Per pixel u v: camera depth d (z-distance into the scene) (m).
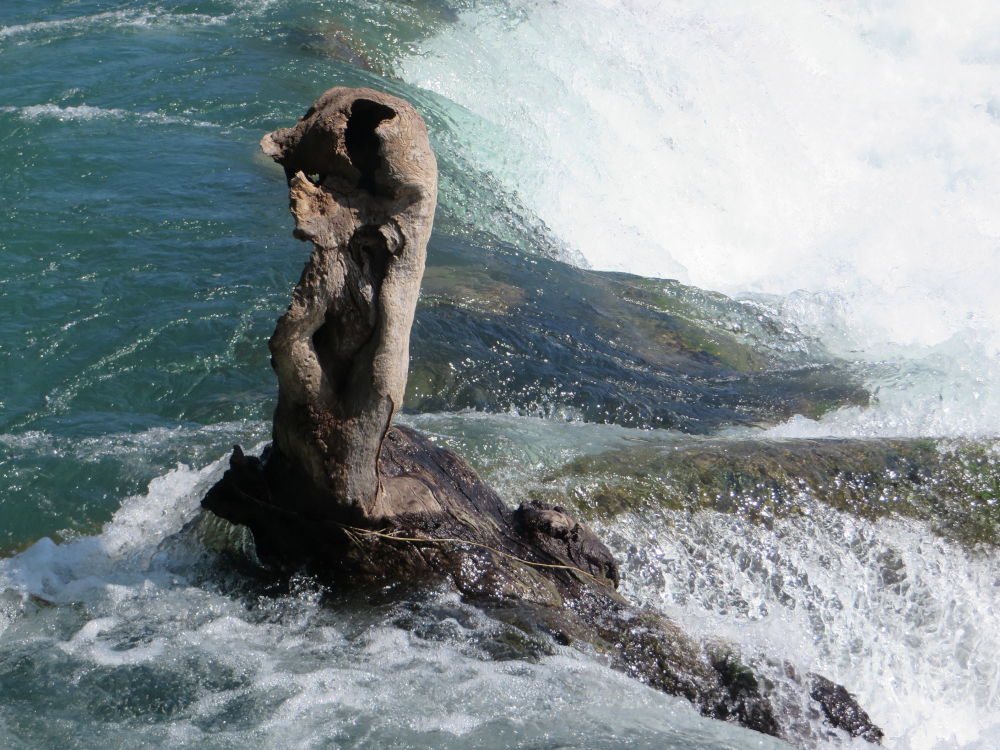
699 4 31.22
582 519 10.16
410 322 7.23
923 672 10.19
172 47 25.77
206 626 8.07
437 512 8.35
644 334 17.67
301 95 23.78
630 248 23.23
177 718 7.03
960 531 10.97
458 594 8.12
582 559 8.74
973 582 10.68
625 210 24.53
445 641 7.78
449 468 8.92
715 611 10.07
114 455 11.06
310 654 7.74
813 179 27.47
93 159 19.91
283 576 8.38
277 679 7.41
